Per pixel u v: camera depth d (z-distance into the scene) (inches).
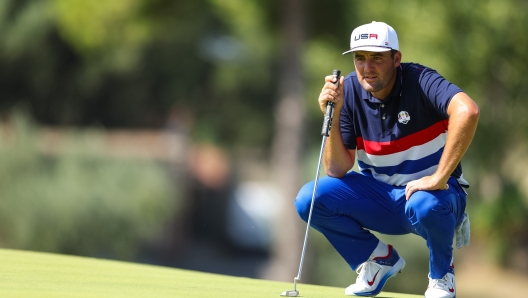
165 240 2240.4
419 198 538.3
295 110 1824.6
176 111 3191.4
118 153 2010.3
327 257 1793.8
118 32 2065.7
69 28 2113.7
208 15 3161.9
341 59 1822.1
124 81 3644.2
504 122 1467.8
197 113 3567.9
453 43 1437.0
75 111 3747.5
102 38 2100.1
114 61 3422.7
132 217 1796.3
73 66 3587.6
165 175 1972.2
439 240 547.5
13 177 1755.7
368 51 545.3
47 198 1734.7
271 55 3110.2
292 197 1817.2
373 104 566.6
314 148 2087.8
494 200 1514.5
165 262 2247.8
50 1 3344.0
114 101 3750.0
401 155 571.5
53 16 3260.3
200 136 3208.7
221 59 3444.9
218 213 2459.4
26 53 3518.7
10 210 1727.4
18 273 616.1
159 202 1865.2
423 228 545.0
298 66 1809.8
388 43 542.9
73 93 3683.6
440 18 1439.5
